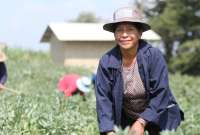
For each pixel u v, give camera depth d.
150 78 5.94
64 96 10.73
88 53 41.06
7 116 7.98
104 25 5.85
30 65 32.34
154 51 5.91
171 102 6.18
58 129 7.68
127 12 5.73
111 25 5.86
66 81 13.38
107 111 6.01
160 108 5.93
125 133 5.11
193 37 53.41
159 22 52.25
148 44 5.98
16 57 41.69
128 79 5.98
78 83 13.25
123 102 6.21
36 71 25.95
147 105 6.17
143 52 5.90
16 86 18.53
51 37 43.53
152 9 59.53
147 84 5.96
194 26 52.25
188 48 50.97
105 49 41.47
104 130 5.93
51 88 17.31
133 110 6.25
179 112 6.28
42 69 28.58
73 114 8.66
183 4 51.94
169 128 6.13
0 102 10.40
